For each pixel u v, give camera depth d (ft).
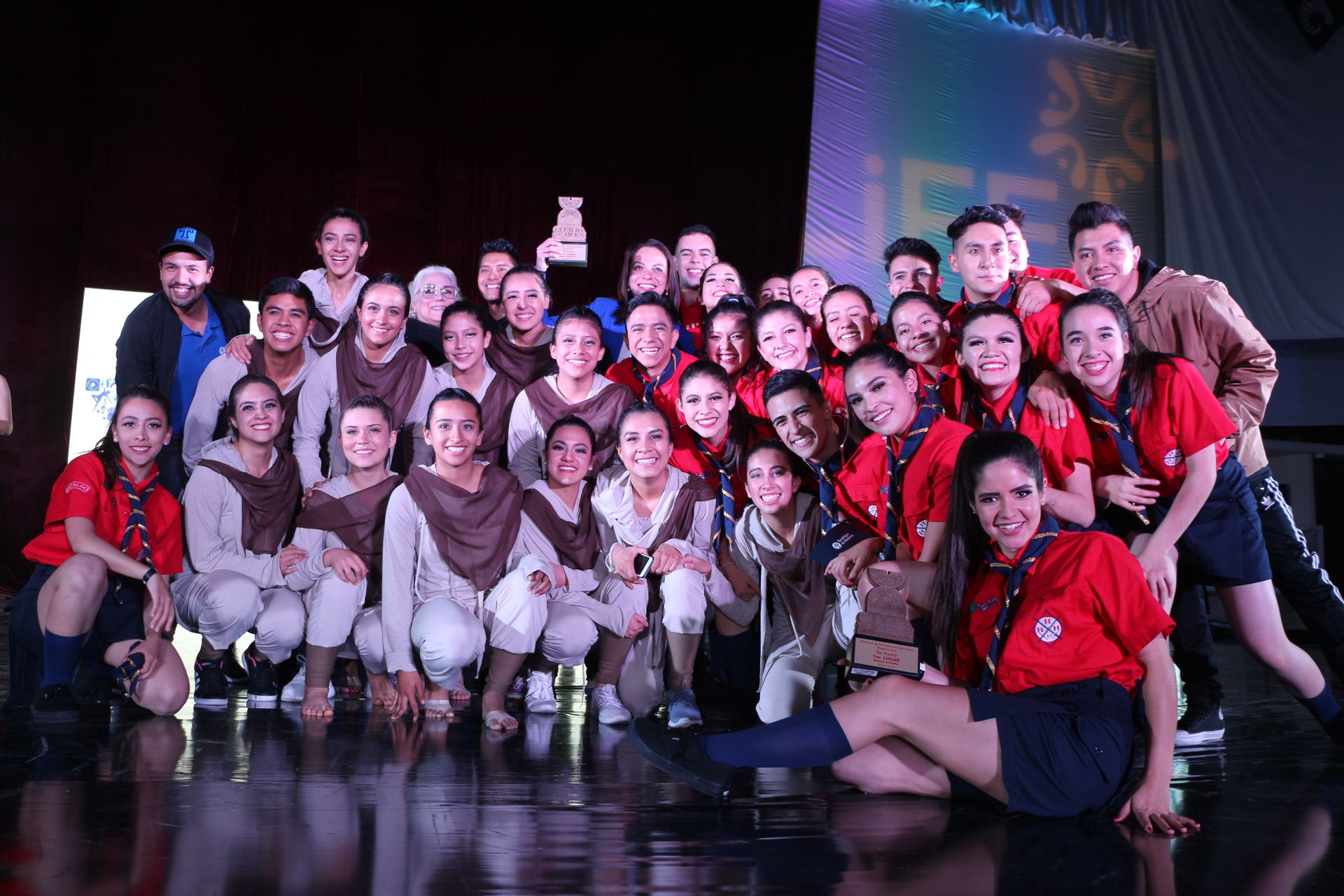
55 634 9.21
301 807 6.15
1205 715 9.11
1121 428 8.36
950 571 6.99
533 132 28.40
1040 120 25.98
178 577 10.53
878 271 25.55
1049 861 5.27
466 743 8.54
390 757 7.79
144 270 25.95
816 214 25.70
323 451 12.51
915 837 5.70
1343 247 24.06
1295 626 17.52
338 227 13.60
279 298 11.69
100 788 6.54
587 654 10.78
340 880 4.80
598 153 28.68
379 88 27.45
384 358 12.05
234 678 12.26
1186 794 6.95
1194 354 9.74
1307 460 21.94
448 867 5.03
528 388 11.83
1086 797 6.09
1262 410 9.54
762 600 10.08
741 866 5.14
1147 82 26.25
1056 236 25.84
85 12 25.64
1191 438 8.19
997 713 6.13
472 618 9.79
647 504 10.59
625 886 4.80
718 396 10.37
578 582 10.41
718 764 6.43
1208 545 8.67
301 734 8.77
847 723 6.27
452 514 9.98
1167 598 8.18
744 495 10.74
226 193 26.45
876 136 25.75
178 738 8.41
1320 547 20.79
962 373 9.35
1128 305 10.08
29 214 25.18
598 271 28.53
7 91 25.09
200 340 13.24
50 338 25.20
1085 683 6.37
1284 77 24.76
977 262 9.96
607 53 28.76
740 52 28.86
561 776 7.23
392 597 9.88
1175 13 25.98
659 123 28.94
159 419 10.00
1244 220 25.14
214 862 5.02
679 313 13.97
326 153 27.09
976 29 25.96
